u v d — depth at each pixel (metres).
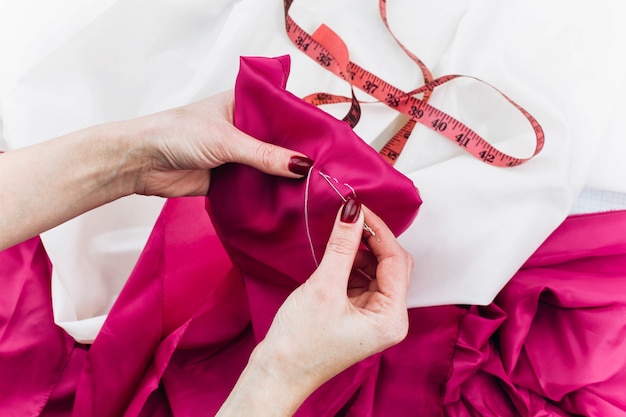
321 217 0.90
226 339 1.12
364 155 0.87
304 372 0.88
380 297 0.89
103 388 1.08
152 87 1.30
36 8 1.26
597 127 1.15
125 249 1.25
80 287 1.21
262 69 0.90
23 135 1.22
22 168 0.98
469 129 1.18
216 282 1.16
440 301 1.10
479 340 1.10
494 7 1.24
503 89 1.20
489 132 1.21
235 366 1.13
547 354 1.12
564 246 1.16
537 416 1.10
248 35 1.27
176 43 1.30
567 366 1.09
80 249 1.20
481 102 1.21
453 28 1.27
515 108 1.17
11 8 1.27
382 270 0.90
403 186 0.86
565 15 1.20
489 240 1.10
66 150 0.98
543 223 1.11
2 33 1.27
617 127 1.22
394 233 0.95
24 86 1.23
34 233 1.00
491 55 1.21
